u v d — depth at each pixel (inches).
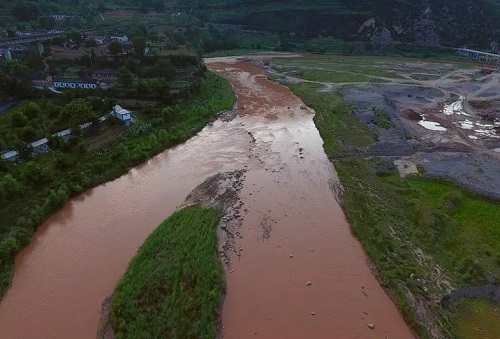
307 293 1370.6
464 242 1588.3
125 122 2518.5
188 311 1245.1
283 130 2696.9
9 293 1353.3
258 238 1626.5
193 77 3336.6
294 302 1333.7
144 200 1873.8
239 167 2171.5
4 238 1552.7
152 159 2261.3
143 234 1638.8
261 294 1359.5
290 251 1562.5
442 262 1485.0
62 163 1990.7
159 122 2573.8
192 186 1988.2
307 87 3646.7
